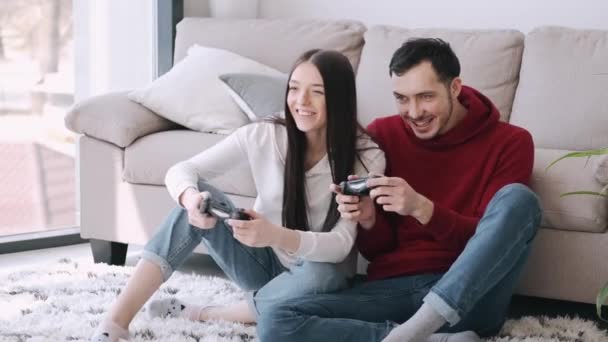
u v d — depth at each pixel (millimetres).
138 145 2764
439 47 1955
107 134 2781
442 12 3443
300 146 1984
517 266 1890
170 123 2988
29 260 3014
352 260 2039
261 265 2086
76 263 2803
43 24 3088
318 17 3693
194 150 2711
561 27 2844
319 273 1948
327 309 1910
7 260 2998
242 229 1836
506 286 1904
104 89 3373
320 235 1903
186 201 1938
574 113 2703
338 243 1915
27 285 2510
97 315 2234
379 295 1954
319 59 1922
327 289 1953
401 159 2090
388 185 1831
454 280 1748
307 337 1846
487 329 1971
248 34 3271
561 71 2754
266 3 3775
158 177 2732
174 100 2883
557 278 2318
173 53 3604
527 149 2049
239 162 2084
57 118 3178
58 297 2395
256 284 2100
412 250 2004
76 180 3268
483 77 2855
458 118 2053
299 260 2029
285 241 1861
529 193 1848
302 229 2002
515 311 2518
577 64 2744
